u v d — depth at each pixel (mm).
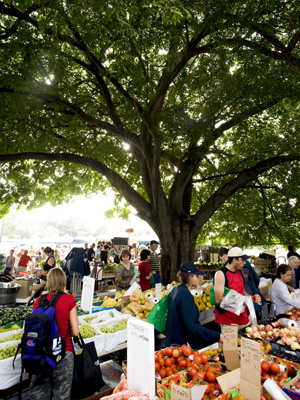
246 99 8398
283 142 10562
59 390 2625
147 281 6418
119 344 4004
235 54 8531
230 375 2082
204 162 13805
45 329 2543
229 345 2373
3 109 8281
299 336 3115
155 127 8266
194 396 1933
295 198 11977
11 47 7145
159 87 9031
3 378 3057
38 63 7855
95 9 5613
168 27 6781
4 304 6727
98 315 4723
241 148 12367
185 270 3264
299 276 7191
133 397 1929
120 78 9820
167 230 9234
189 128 8023
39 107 8602
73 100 9734
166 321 3334
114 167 13867
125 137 9609
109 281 11359
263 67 8148
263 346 2984
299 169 11188
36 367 2467
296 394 2002
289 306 4426
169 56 6996
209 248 13445
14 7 7672
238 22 7184
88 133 11398
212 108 8977
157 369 2576
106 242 22344
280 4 7066
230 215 13484
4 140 9391
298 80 8125
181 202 9914
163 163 13008
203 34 7871
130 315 4699
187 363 2615
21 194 12992
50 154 10102
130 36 5266
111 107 9688
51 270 3006
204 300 5398
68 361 2740
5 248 30031
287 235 12484
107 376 3332
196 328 2984
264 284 7086
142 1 5395
